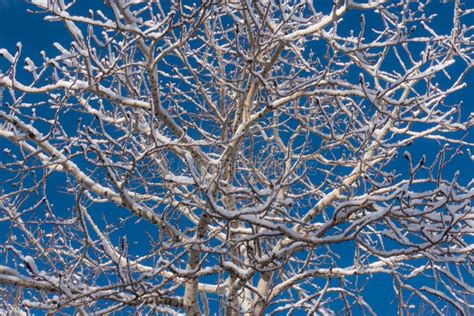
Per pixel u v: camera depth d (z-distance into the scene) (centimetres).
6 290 779
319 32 680
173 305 761
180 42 631
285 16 631
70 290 624
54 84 645
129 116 625
